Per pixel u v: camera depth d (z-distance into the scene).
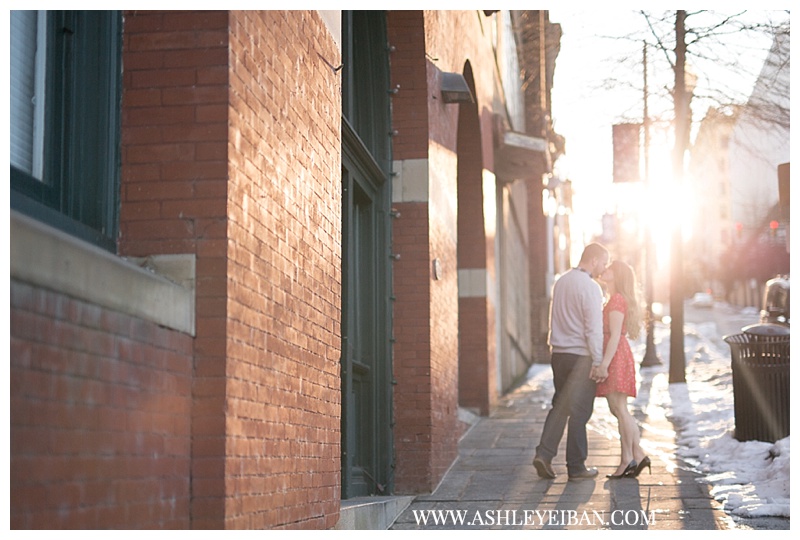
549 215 42.12
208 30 5.73
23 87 5.41
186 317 5.39
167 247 5.57
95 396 4.45
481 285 19.06
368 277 11.79
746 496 10.12
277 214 6.52
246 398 5.79
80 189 5.63
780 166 11.99
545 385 26.47
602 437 14.91
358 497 10.72
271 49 6.53
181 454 5.30
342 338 10.56
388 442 11.53
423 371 11.85
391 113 12.32
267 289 6.25
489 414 18.80
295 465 6.78
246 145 5.95
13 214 3.88
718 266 112.81
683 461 12.68
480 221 19.02
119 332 4.69
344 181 10.59
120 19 5.79
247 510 5.76
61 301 4.20
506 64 27.47
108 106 5.71
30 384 3.97
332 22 8.32
